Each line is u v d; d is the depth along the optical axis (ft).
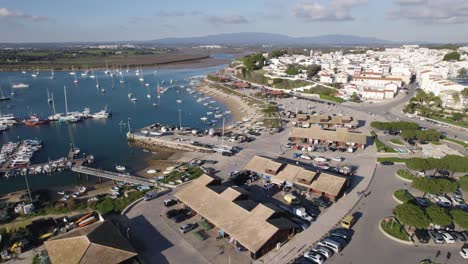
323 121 458.91
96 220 234.79
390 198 254.06
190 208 238.89
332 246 189.98
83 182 319.68
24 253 197.16
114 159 382.01
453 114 501.15
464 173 295.48
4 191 300.81
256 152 368.07
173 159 375.86
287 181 269.85
